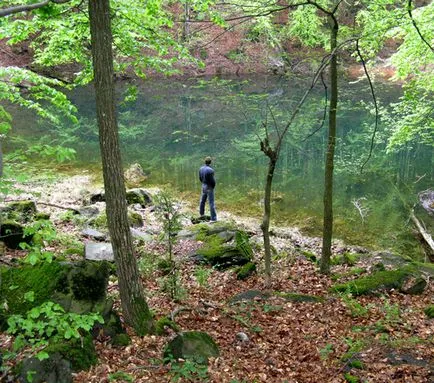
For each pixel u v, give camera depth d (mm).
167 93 33344
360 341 6957
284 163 22766
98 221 13430
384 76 28781
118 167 6418
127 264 6711
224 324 7691
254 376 6012
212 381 5758
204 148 24969
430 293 9344
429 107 13852
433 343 6824
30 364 5285
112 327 6473
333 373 6105
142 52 12070
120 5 9133
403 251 14180
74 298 6402
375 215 16688
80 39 10164
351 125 27000
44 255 5328
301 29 10586
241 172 21625
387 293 9172
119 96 32938
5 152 21000
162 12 10078
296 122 21125
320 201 18281
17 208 12602
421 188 18984
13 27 8844
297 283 10172
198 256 11195
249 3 9211
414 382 5715
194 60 10781
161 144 25766
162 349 6469
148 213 15680
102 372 5652
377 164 21609
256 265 11359
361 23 11219
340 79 23422
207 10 9203
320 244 14453
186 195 18672
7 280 6586
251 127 27062
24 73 9875
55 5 8266
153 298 8547
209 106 32062
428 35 11773
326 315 8156
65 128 27453
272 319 7934
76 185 18219
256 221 16328
